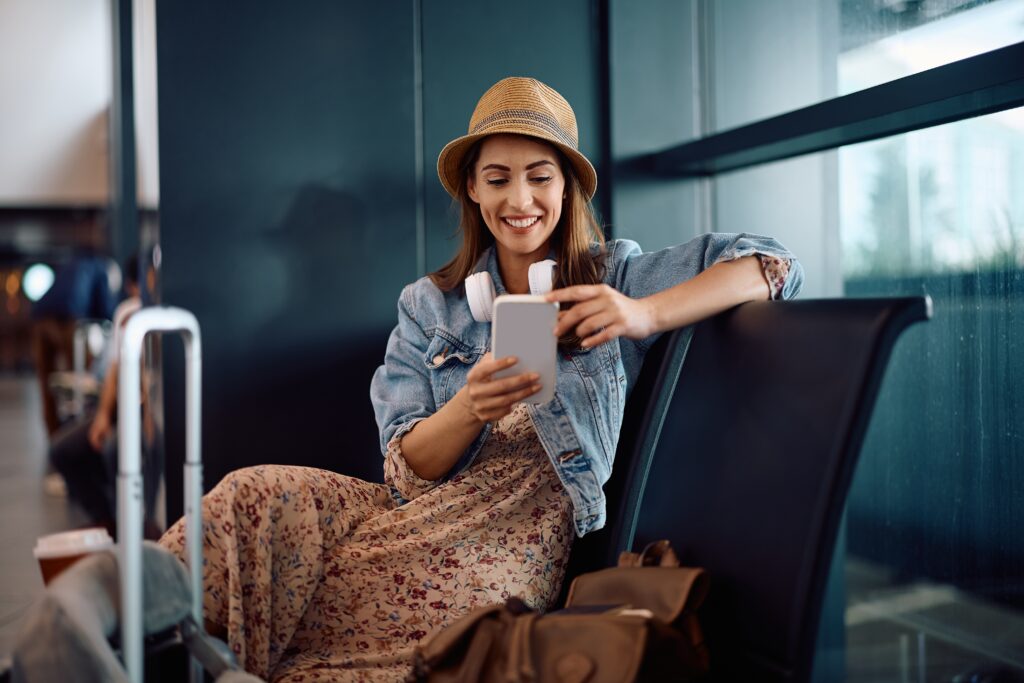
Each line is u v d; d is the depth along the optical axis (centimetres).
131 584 118
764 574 119
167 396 223
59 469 374
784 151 223
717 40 254
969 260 184
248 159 228
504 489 160
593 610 117
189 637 132
